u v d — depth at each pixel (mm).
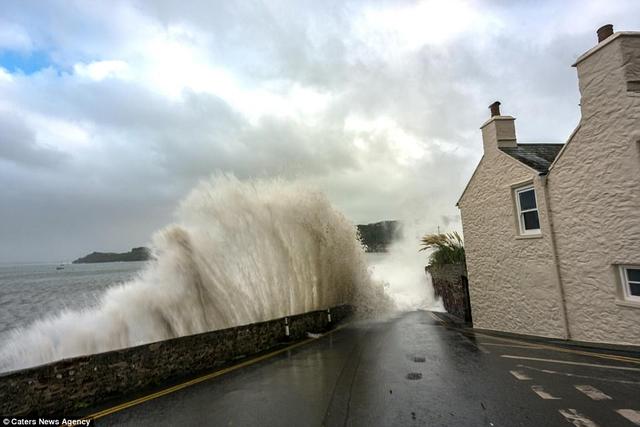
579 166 9336
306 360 9508
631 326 8172
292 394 6504
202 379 8086
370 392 6336
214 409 5961
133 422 5570
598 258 8914
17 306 26047
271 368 8805
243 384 7434
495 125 12992
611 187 8477
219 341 9844
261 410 5754
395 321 18516
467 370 7465
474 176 14328
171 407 6203
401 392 6223
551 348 9195
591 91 8867
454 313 20234
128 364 7379
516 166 11812
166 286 13711
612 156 8414
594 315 9078
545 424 4609
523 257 11602
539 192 10680
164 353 8188
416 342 11273
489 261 13461
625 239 8211
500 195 12727
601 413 4852
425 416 5098
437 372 7441
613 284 8555
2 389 5668
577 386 6008
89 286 41906
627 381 6129
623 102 8078
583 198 9258
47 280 58531
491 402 5496
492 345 10188
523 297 11641
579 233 9438
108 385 6961
